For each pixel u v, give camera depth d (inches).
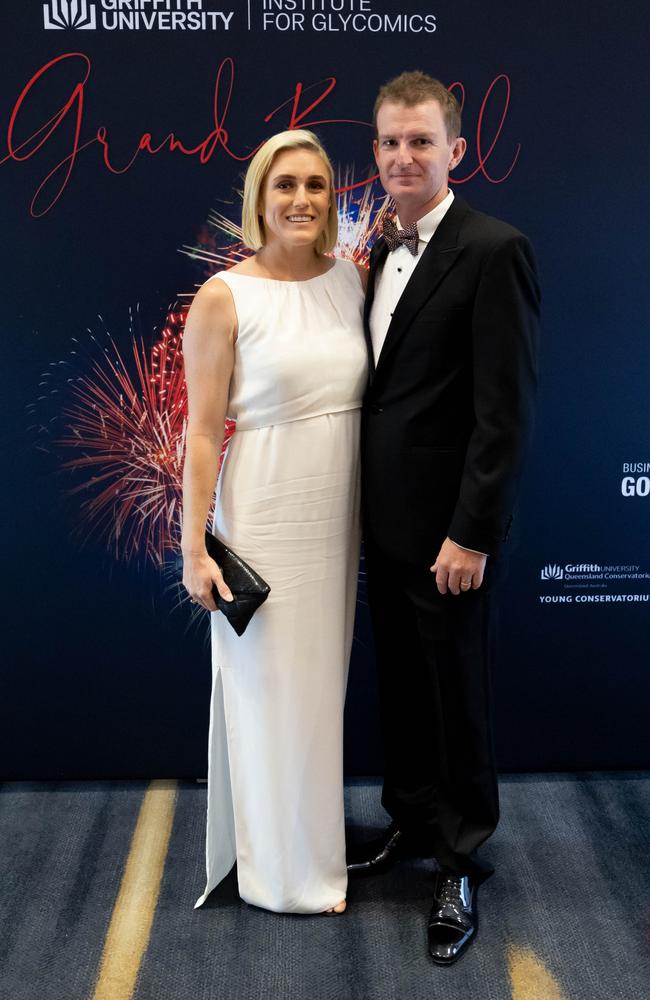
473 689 76.2
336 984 72.8
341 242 89.9
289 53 85.7
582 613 97.4
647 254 89.8
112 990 72.2
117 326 91.0
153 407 92.7
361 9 85.0
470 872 79.0
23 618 97.2
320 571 76.3
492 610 76.2
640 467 94.1
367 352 75.6
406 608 79.6
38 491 94.4
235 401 75.0
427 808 86.4
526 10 85.1
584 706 99.9
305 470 73.9
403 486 72.9
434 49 85.8
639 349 91.7
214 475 75.8
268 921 80.2
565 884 84.0
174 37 85.1
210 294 72.5
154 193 88.2
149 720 99.7
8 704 99.3
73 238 89.0
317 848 80.1
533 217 89.0
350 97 86.7
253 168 70.8
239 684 78.5
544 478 94.0
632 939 77.2
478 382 68.7
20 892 83.5
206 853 85.6
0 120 86.4
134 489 94.5
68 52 85.2
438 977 73.4
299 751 78.0
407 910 81.5
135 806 97.0
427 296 69.7
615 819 93.4
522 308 67.7
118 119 86.7
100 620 97.3
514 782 100.2
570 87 86.5
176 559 96.0
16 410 92.6
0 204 88.0
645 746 101.1
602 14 85.2
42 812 95.7
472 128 87.3
